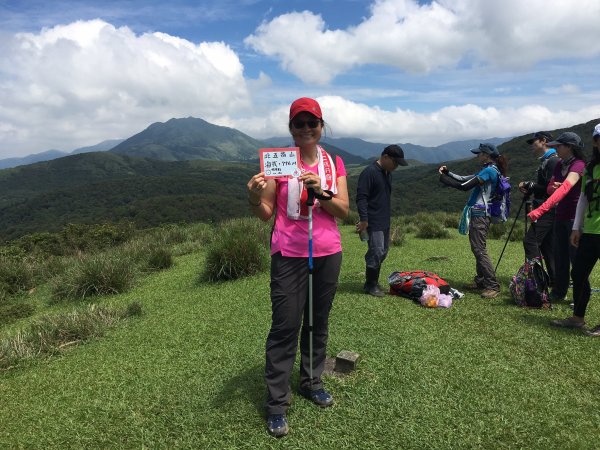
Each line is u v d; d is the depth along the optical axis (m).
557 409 2.42
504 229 9.31
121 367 3.30
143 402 2.71
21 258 9.68
